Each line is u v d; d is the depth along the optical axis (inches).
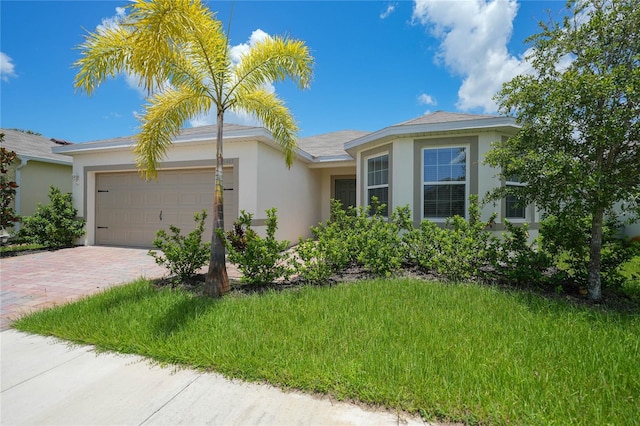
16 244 401.1
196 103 204.7
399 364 98.0
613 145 144.4
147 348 115.8
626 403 81.0
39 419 81.9
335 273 224.8
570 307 148.3
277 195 387.2
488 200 200.1
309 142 620.7
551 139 155.6
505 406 79.8
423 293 170.9
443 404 81.7
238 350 111.9
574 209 147.2
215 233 185.5
